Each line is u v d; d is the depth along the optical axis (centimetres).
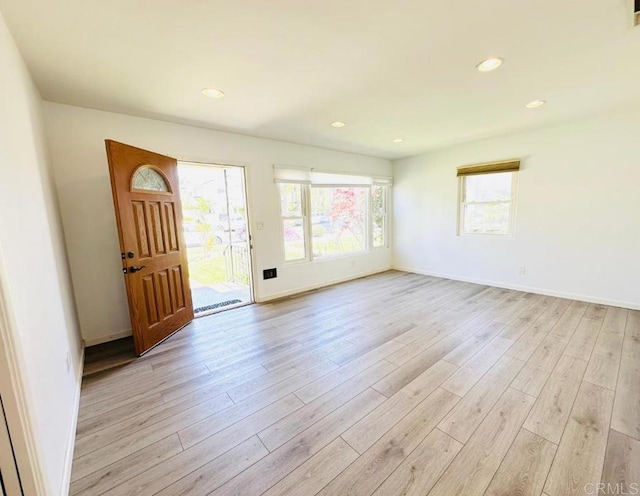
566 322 305
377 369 229
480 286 455
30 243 141
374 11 148
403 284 483
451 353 250
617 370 216
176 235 320
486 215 457
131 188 258
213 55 186
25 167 153
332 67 205
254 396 200
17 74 161
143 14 145
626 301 340
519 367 225
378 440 158
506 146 412
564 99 276
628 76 228
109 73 206
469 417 174
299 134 379
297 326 320
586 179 353
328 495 128
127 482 137
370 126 347
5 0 130
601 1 143
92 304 286
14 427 102
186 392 206
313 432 165
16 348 102
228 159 367
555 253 387
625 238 335
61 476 133
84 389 212
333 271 500
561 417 171
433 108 290
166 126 318
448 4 144
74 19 147
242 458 149
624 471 135
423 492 128
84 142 274
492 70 215
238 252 557
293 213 448
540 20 158
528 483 131
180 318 321
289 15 149
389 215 593
